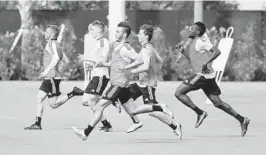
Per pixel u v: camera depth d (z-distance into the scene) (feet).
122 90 84.12
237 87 186.50
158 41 206.90
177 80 208.23
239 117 90.38
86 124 103.50
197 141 84.94
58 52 96.73
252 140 86.12
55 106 97.81
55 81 97.76
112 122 105.50
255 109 128.67
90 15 205.46
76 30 205.87
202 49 89.76
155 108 84.89
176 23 206.80
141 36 85.10
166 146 80.23
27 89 174.81
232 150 77.05
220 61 135.95
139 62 83.51
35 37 207.82
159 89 176.35
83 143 82.64
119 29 83.92
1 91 168.45
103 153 74.49
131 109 86.38
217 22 208.23
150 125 101.86
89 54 102.94
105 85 92.68
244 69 209.36
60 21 206.49
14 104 136.98
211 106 133.90
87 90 92.84
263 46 209.15
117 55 83.66
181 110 126.00
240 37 208.95
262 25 208.85
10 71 208.33
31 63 208.33
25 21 207.31
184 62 207.41
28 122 106.01
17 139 86.22
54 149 77.46
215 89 90.84
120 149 77.56
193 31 90.22
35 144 81.66
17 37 208.13
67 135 90.43
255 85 194.70
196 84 90.27
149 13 206.69
